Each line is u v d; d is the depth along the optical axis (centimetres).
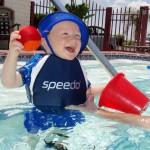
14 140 124
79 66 147
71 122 137
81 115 142
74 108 144
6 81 135
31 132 129
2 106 165
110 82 139
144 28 704
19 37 127
